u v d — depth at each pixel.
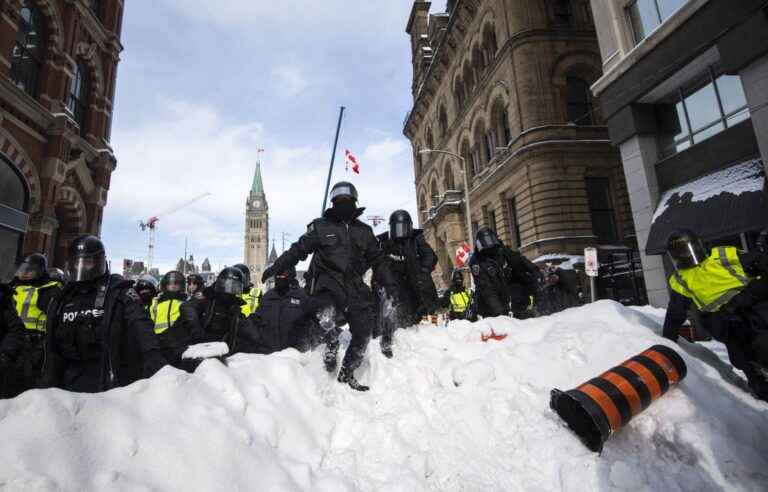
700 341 5.76
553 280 8.09
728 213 8.05
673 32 9.53
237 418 2.60
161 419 2.24
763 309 3.24
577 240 18.06
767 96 7.73
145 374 2.81
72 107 15.99
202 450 2.18
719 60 9.13
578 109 20.31
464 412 3.37
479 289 5.92
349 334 5.18
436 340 4.80
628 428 3.19
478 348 4.59
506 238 21.88
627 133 11.04
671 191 10.13
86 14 15.89
